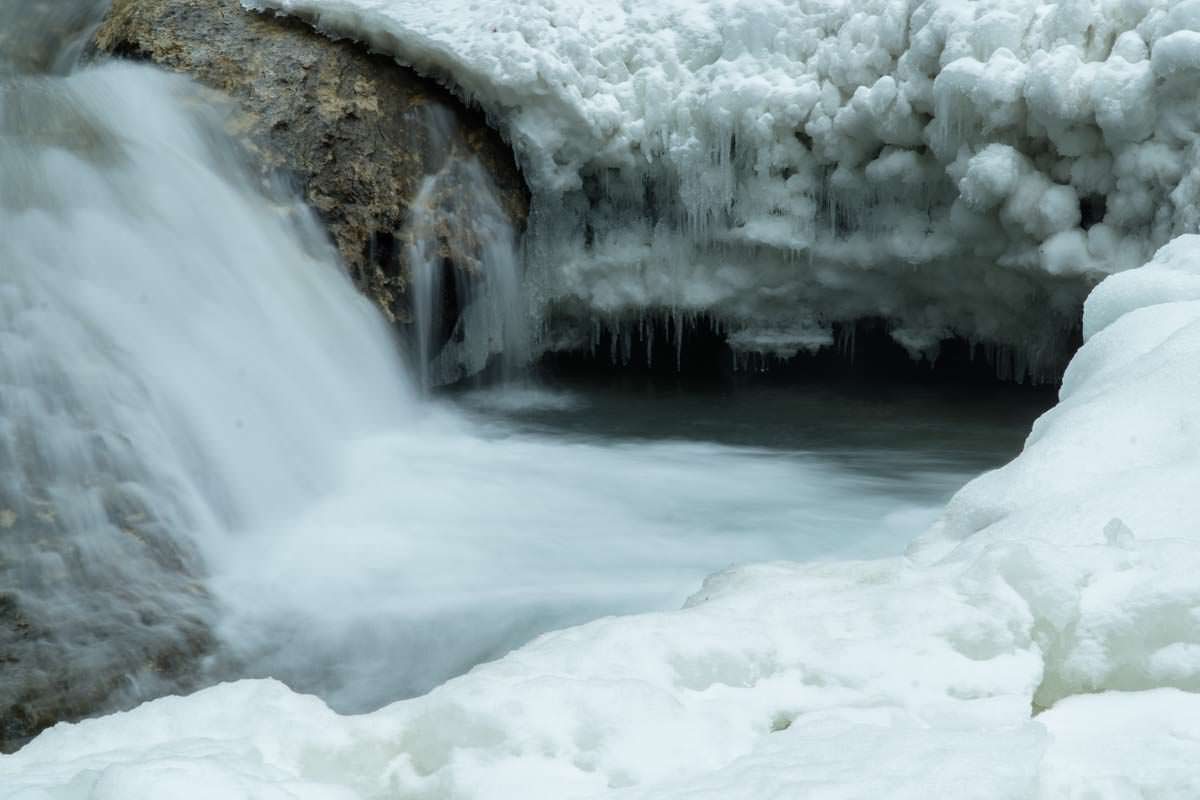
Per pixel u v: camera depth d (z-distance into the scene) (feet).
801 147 29.84
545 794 7.33
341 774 7.95
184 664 16.49
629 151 30.07
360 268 28.17
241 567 19.25
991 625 9.17
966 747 7.47
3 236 21.66
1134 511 11.00
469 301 30.25
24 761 8.12
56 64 30.66
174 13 29.55
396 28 29.19
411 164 29.01
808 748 7.66
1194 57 24.13
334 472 23.73
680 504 23.98
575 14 30.30
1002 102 26.14
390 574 19.63
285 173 27.66
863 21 28.60
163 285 23.26
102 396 19.86
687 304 31.71
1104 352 15.39
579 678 8.34
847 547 21.77
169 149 26.07
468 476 24.91
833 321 32.55
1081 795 7.43
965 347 32.53
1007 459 26.73
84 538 17.84
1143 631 9.09
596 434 28.68
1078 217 26.73
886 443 28.04
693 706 8.40
